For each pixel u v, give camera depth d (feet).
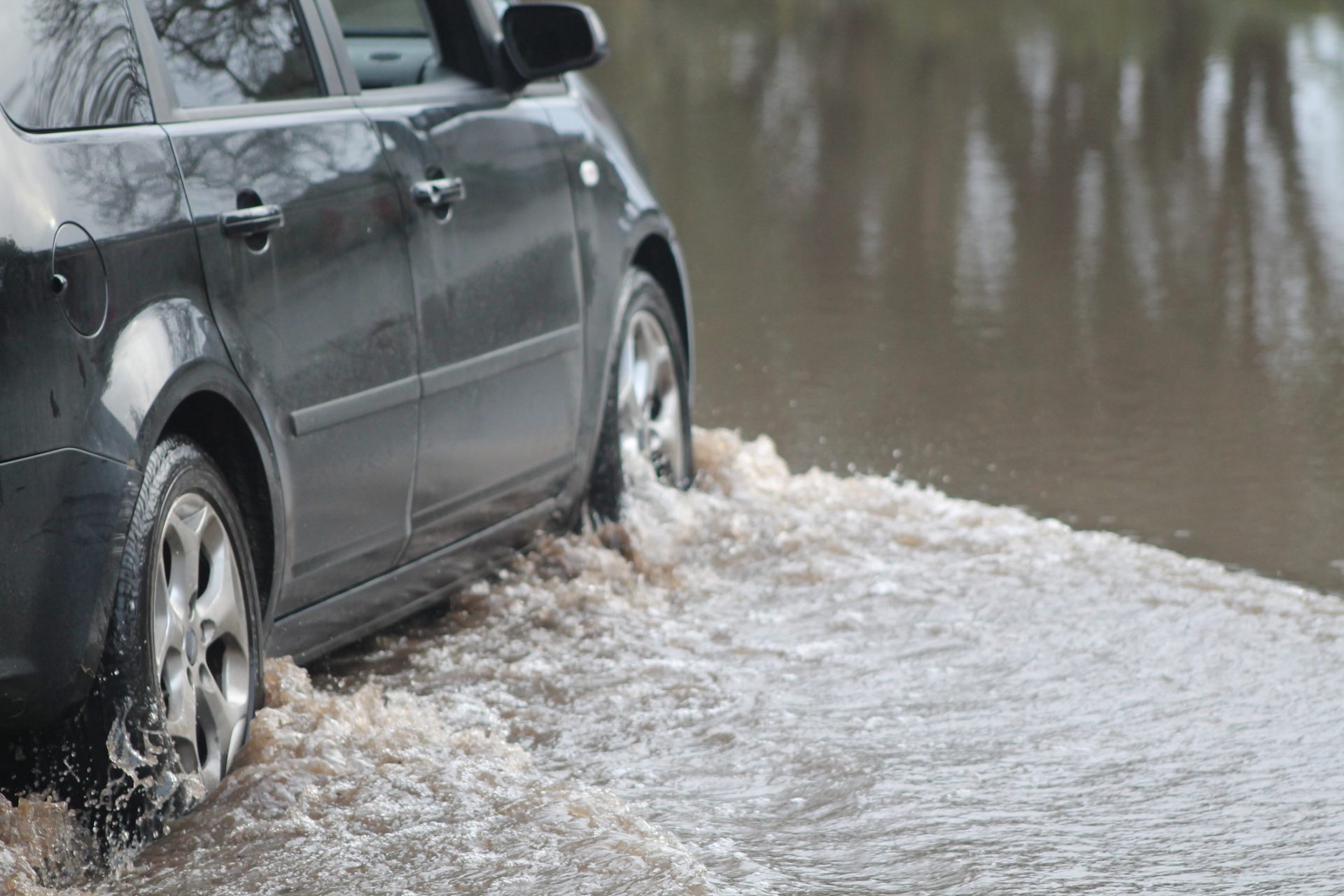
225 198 21.58
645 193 33.99
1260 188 82.89
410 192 25.50
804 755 22.93
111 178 19.72
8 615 17.80
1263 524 34.83
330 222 23.52
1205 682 25.88
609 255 31.99
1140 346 51.93
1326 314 56.49
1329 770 22.54
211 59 22.62
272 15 24.25
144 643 19.11
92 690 18.85
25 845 18.19
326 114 24.40
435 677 26.17
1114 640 27.81
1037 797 21.58
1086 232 72.33
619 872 18.38
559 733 23.85
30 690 18.17
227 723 21.09
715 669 26.48
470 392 26.91
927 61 137.80
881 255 67.56
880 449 40.75
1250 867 19.57
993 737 23.65
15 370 17.75
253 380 21.70
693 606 29.81
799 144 98.89
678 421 35.35
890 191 83.30
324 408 23.20
